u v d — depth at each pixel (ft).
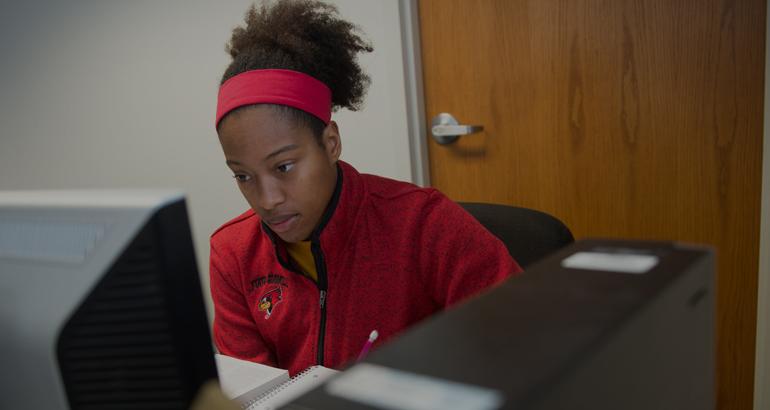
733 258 4.47
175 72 6.65
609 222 4.93
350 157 5.94
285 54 2.55
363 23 5.48
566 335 0.84
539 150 5.10
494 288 1.05
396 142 5.58
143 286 1.11
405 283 2.79
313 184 2.50
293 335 2.93
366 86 3.18
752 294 4.44
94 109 7.36
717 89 4.29
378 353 0.85
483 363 0.79
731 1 4.13
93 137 7.50
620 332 0.86
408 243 2.80
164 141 7.00
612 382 0.85
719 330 4.63
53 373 1.20
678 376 1.09
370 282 2.81
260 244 3.02
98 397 1.18
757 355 4.43
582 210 5.03
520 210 3.51
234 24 6.08
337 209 2.73
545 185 5.15
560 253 1.23
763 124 4.15
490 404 0.69
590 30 4.68
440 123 5.47
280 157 2.40
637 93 4.60
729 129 4.30
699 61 4.32
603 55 4.67
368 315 2.80
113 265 1.11
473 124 5.35
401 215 2.84
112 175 7.52
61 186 7.94
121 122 7.22
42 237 1.19
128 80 7.00
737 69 4.19
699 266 1.15
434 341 0.87
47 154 7.91
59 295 1.16
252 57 2.55
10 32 7.63
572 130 4.92
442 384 0.75
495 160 5.33
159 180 7.18
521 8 4.92
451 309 0.98
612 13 4.57
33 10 7.39
